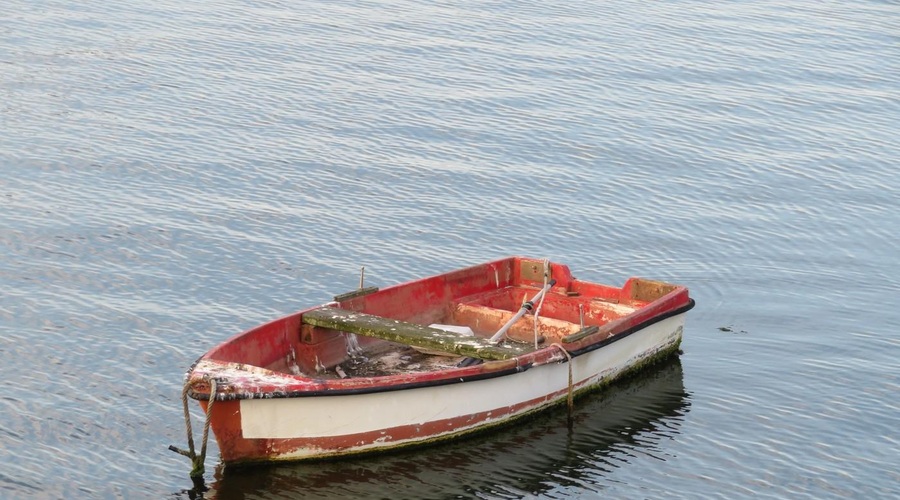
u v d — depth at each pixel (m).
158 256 21.16
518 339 17.12
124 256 21.06
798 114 31.81
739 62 36.34
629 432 15.36
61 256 20.88
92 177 25.03
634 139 29.33
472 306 17.38
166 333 18.03
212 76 32.91
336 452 13.96
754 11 42.81
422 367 16.09
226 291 19.89
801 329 19.17
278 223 23.14
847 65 36.47
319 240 22.45
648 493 13.82
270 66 34.06
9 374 16.34
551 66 35.16
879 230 24.17
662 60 36.22
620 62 35.84
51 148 26.64
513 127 29.80
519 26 39.44
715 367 17.55
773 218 24.73
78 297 19.20
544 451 14.75
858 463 14.66
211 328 18.34
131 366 16.81
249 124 29.11
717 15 42.00
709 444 15.12
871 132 30.56
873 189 26.59
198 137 27.97
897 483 14.15
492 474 14.11
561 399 15.80
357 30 38.31
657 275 21.66
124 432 14.92
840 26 40.97
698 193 26.05
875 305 20.30
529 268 18.23
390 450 14.27
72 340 17.58
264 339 14.78
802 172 27.56
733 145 29.28
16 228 22.00
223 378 13.02
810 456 14.83
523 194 25.53
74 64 33.31
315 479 13.77
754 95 33.25
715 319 19.58
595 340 15.76
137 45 35.53
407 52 36.00
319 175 25.94
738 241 23.39
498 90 32.72
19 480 13.65
